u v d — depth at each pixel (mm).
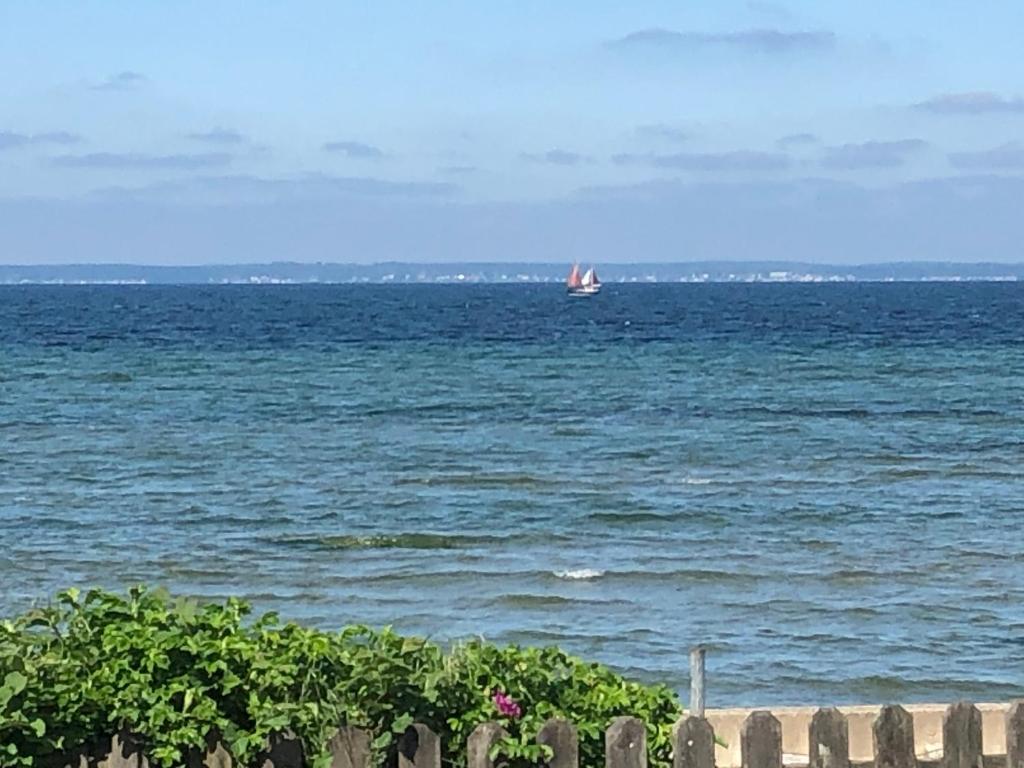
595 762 6605
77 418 44156
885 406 48125
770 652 15961
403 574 20594
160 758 6277
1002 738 8281
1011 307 155125
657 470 32656
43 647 6480
